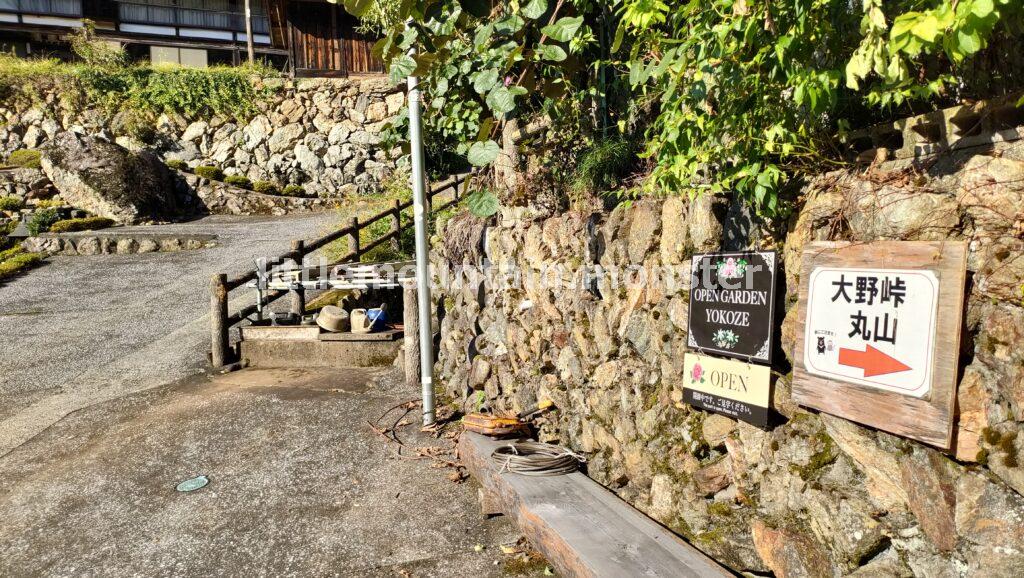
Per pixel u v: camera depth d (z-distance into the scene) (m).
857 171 2.26
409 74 4.18
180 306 10.00
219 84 19.55
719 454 2.91
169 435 5.28
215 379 6.90
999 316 1.80
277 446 4.95
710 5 2.46
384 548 3.48
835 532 2.23
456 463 4.50
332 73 21.61
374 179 19.31
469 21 4.16
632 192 3.53
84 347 8.29
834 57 2.27
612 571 2.49
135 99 19.34
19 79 18.92
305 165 19.42
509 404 4.88
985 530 1.81
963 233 1.90
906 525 2.04
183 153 19.52
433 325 6.59
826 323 2.28
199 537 3.71
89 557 3.56
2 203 16.23
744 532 2.69
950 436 1.86
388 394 6.07
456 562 3.30
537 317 4.57
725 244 2.88
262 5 25.42
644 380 3.39
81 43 21.14
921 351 1.94
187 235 14.25
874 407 2.08
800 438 2.44
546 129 4.82
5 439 5.43
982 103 1.83
